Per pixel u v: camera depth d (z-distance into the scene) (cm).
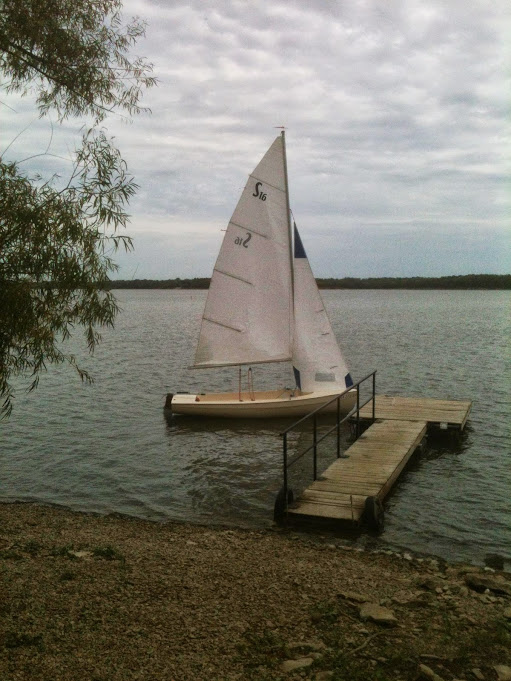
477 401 3053
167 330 8056
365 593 984
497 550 1329
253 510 1584
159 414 2777
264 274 2566
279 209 2527
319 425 2550
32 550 1164
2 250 743
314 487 1528
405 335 6788
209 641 779
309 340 2577
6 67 968
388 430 2106
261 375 4056
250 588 983
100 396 3209
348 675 696
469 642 798
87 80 977
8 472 1914
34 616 832
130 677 678
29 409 2858
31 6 916
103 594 928
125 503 1642
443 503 1620
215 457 2100
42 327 782
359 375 3909
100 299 831
